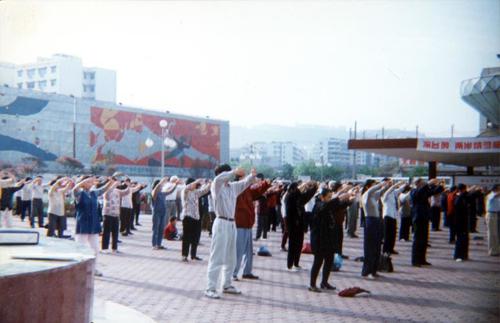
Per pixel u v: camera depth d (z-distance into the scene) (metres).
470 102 42.12
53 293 4.60
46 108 64.88
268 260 13.65
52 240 6.34
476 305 8.65
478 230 25.56
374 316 7.85
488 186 31.08
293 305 8.45
